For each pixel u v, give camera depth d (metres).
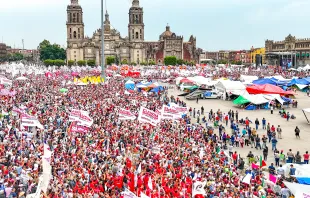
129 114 41.66
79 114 37.66
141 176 25.70
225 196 23.66
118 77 127.50
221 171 29.06
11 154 29.72
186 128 45.56
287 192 25.09
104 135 38.91
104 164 29.12
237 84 87.31
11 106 55.34
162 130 43.03
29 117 35.19
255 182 27.09
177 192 23.58
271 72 151.00
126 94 77.88
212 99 88.06
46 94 73.06
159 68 165.62
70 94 73.44
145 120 36.59
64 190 23.05
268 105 72.69
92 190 23.56
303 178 26.31
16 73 125.75
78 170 27.44
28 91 76.56
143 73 135.38
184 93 93.56
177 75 133.00
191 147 35.78
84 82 93.62
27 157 30.12
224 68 168.12
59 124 44.78
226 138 45.81
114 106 59.97
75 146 34.72
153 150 33.78
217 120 55.88
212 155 34.56
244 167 34.19
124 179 26.11
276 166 36.12
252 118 62.56
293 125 56.41
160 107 61.88
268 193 25.44
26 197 21.17
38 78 114.12
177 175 26.98
